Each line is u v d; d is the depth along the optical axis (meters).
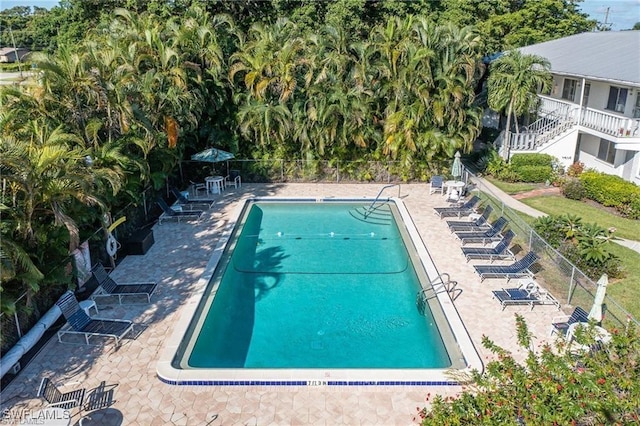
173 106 21.55
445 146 24.38
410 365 12.04
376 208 23.34
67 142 14.68
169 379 10.68
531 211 22.30
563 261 14.94
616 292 15.10
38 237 12.24
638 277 16.08
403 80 23.47
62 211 12.34
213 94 24.98
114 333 11.85
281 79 24.23
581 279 14.94
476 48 25.09
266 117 24.05
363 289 15.84
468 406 6.65
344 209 23.47
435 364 12.05
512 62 26.12
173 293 14.56
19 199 11.94
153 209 21.86
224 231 19.53
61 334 12.16
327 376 10.79
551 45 34.97
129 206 18.64
